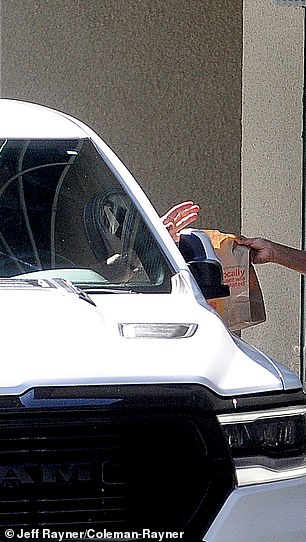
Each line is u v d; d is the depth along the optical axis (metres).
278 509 6.52
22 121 9.27
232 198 18.22
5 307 7.02
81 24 17.92
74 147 8.99
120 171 8.84
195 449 6.34
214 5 17.95
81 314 7.00
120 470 6.27
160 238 8.38
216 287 8.22
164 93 18.09
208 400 6.40
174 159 18.14
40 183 8.62
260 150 15.27
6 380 6.20
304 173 14.14
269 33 14.99
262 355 7.45
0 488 6.16
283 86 14.65
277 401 6.70
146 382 6.33
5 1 17.67
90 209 8.48
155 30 17.98
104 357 6.46
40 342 6.53
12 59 17.80
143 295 7.75
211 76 18.08
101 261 8.22
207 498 6.34
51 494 6.20
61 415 6.17
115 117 18.06
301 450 6.77
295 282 14.34
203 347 6.79
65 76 17.97
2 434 6.14
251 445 6.53
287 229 14.57
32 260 8.11
